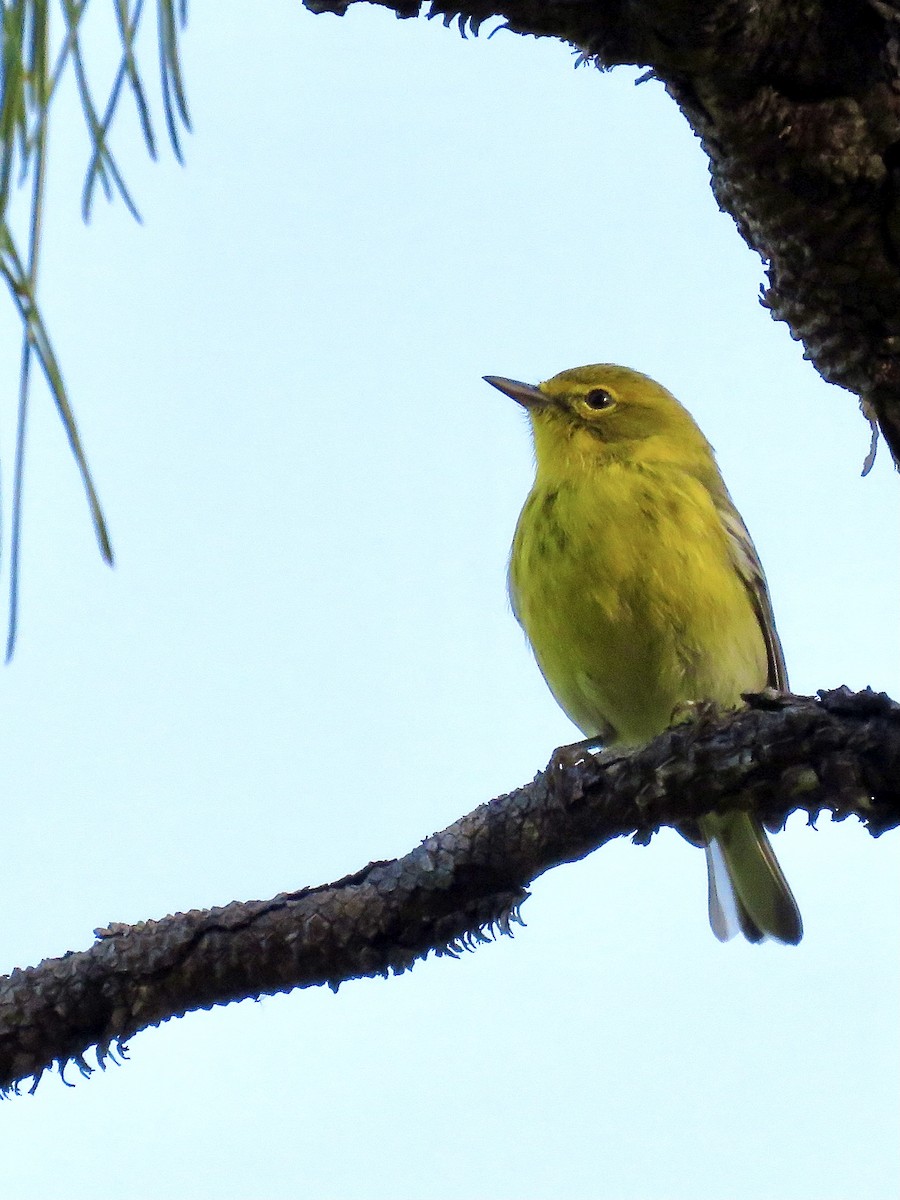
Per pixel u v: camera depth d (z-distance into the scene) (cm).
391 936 780
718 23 525
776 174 570
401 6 575
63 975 781
